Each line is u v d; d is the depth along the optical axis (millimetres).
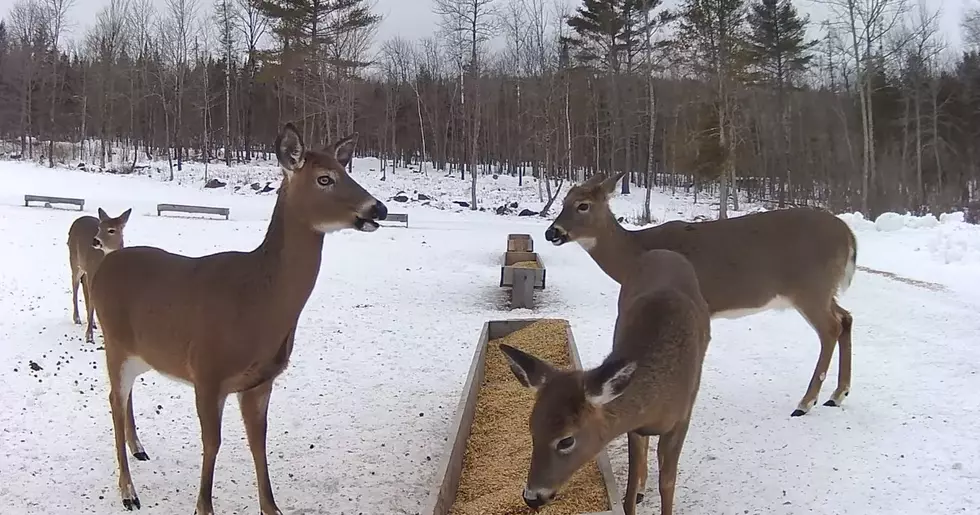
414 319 11250
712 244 6781
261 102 57344
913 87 39781
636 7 37375
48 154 43469
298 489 5562
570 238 7070
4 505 5254
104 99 46969
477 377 6992
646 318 4465
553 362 7641
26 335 9773
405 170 47344
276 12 38188
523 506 4660
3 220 20141
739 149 32812
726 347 8836
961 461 5277
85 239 9758
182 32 52188
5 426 6680
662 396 4199
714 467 5480
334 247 18688
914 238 16938
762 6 39875
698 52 32312
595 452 3969
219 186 34438
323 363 8859
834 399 6648
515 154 51562
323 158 4781
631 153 51469
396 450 6266
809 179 42188
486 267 16328
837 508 4754
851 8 27891
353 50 40438
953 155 40719
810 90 48688
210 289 4816
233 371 4820
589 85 42719
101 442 6434
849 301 11039
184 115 49594
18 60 54375
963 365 7480
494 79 51688
